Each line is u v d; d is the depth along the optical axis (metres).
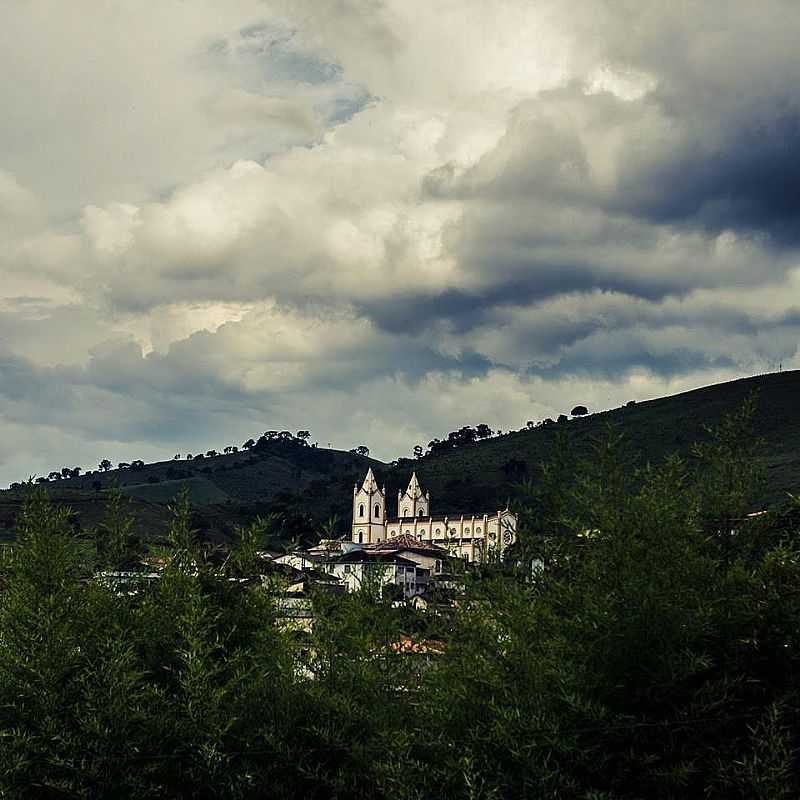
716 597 20.17
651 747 19.86
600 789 19.62
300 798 21.89
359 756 21.23
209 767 21.30
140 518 127.06
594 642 20.11
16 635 22.59
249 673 22.97
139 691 22.34
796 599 20.19
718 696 19.61
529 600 21.58
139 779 21.31
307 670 23.86
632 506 21.16
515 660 20.50
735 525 22.06
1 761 21.12
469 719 20.41
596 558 21.06
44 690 21.78
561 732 19.36
